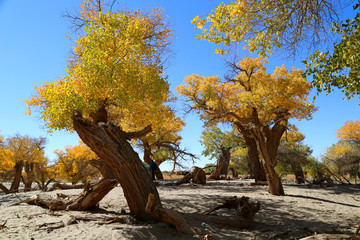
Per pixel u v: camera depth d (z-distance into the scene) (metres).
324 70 6.27
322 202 13.88
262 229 8.40
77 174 39.69
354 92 6.64
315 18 7.53
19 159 36.03
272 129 24.45
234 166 46.38
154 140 26.64
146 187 8.47
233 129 34.94
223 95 23.02
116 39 11.39
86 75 10.48
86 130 8.32
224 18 8.21
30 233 6.66
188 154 27.34
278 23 8.00
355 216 10.46
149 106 14.20
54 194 13.38
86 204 9.69
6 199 13.25
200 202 11.73
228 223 8.51
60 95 10.07
